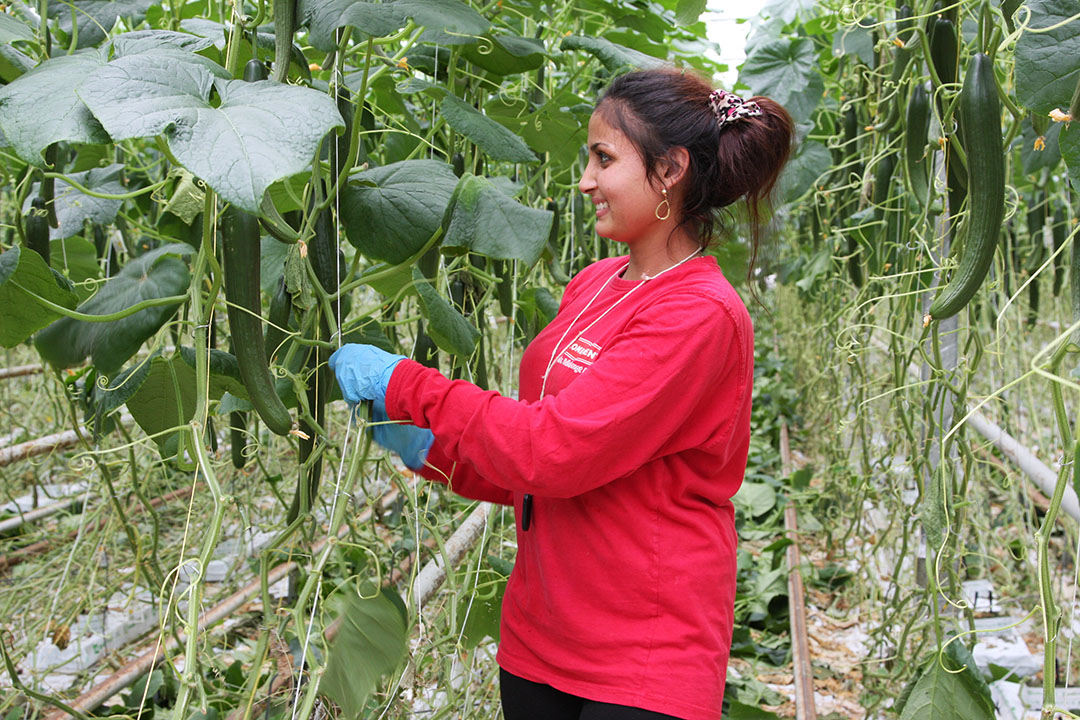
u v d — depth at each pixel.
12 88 1.12
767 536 4.59
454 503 3.08
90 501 3.59
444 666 1.85
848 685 3.21
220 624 2.73
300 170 1.01
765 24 4.12
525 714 1.66
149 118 1.03
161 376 1.65
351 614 1.52
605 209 1.58
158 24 2.34
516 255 1.48
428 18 1.40
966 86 1.41
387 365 1.49
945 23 1.77
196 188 1.64
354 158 1.54
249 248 1.33
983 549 3.16
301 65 1.58
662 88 1.53
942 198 2.20
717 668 1.54
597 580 1.53
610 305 1.62
